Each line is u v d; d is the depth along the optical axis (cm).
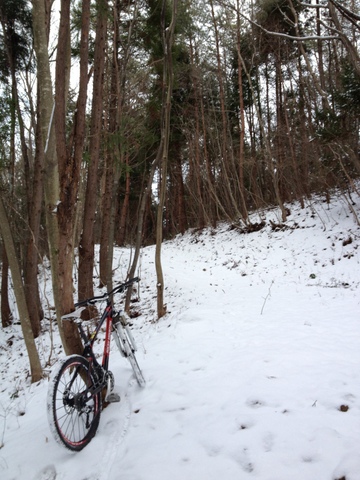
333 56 1725
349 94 1048
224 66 1944
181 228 2336
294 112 1684
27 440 312
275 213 1612
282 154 1712
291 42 1641
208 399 316
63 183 334
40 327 1016
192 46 1811
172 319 685
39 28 325
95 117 928
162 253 1855
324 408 278
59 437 243
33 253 987
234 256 1394
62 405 271
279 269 1084
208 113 2011
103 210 1248
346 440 233
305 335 475
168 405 313
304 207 1535
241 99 1666
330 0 361
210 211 2069
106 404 333
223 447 243
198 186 2038
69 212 336
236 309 686
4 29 1025
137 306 968
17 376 731
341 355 391
